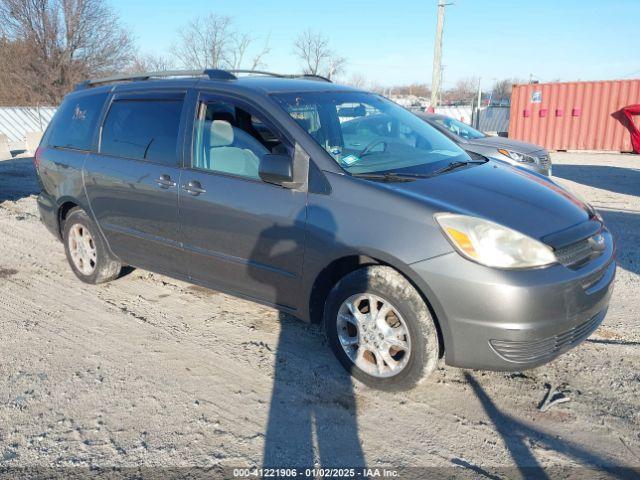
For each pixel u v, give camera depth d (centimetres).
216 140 392
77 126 505
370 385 338
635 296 484
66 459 281
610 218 797
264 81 412
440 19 2364
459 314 293
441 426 304
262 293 379
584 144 2008
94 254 509
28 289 513
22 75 2998
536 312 285
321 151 344
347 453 284
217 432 301
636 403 322
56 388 344
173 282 525
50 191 526
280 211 350
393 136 409
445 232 296
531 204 326
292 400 330
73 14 3030
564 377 351
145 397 334
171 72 450
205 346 397
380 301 322
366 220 317
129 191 441
